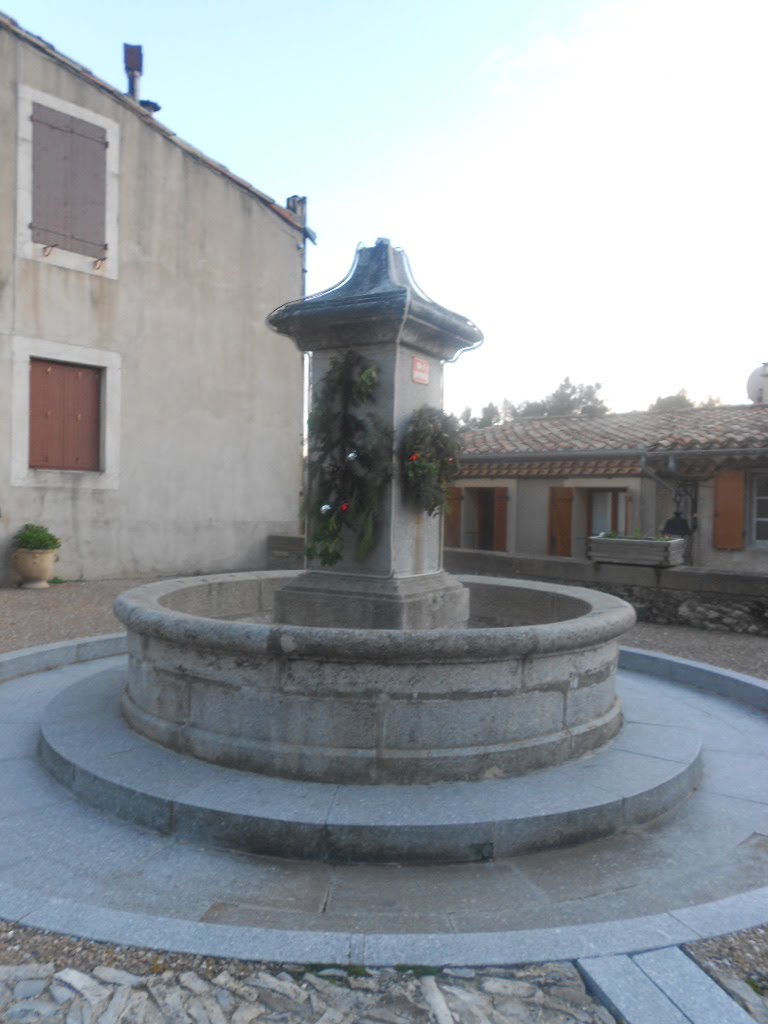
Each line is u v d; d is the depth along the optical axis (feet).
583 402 157.07
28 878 10.32
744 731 17.26
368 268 16.57
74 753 13.28
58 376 39.01
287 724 12.40
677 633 30.04
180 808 11.39
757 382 57.62
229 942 8.46
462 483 57.26
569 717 13.48
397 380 16.08
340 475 16.22
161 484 42.91
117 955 8.26
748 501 44.09
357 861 10.82
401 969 8.16
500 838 11.02
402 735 12.23
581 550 53.16
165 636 13.24
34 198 37.29
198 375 44.45
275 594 16.75
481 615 21.03
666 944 8.54
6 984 7.73
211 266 44.86
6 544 36.70
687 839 11.80
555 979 8.04
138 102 45.75
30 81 36.96
